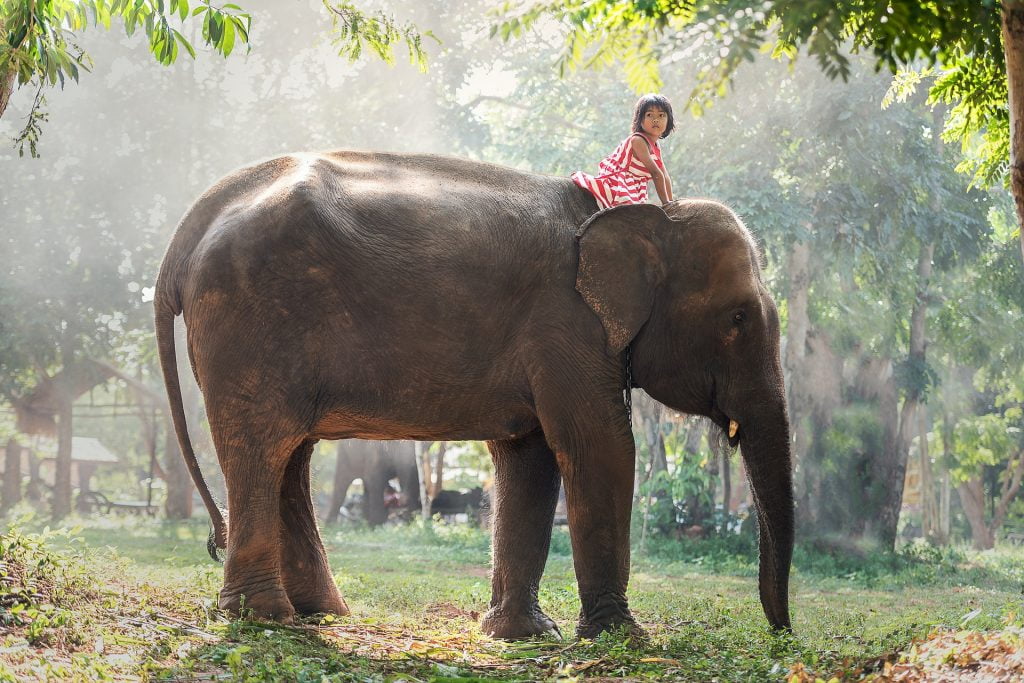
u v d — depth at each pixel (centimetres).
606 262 596
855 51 399
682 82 1694
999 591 1286
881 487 1781
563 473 591
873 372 1841
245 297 550
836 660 515
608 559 587
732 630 611
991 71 624
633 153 631
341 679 440
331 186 575
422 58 643
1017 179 428
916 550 1789
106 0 619
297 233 555
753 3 364
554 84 2027
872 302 1855
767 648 543
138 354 2506
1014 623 489
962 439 2600
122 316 2211
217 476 2325
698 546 1759
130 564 719
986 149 720
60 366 2464
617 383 596
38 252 2045
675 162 1717
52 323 2095
